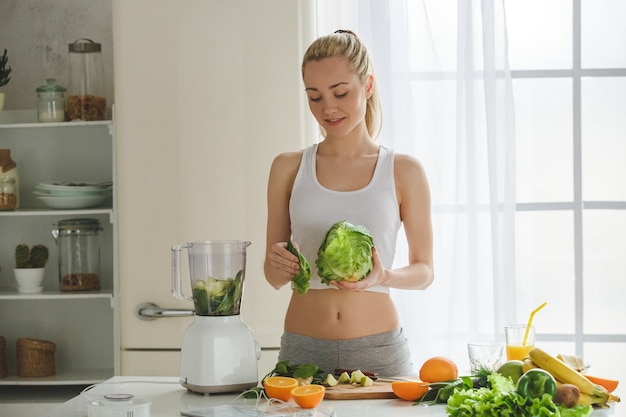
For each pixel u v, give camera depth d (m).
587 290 3.93
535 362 2.09
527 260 3.93
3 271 4.02
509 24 3.92
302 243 2.52
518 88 3.93
